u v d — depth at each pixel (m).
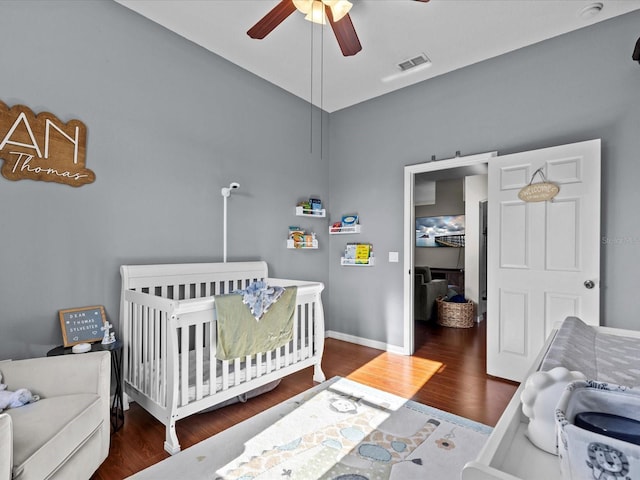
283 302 2.46
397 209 3.70
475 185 5.11
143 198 2.59
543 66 2.82
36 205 2.10
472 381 2.84
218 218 3.09
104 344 2.15
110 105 2.41
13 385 1.61
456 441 1.96
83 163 2.28
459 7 2.42
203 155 2.98
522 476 0.63
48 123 2.13
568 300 2.58
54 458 1.31
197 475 1.68
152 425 2.15
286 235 3.74
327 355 3.54
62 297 2.20
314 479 1.65
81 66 2.28
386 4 2.38
